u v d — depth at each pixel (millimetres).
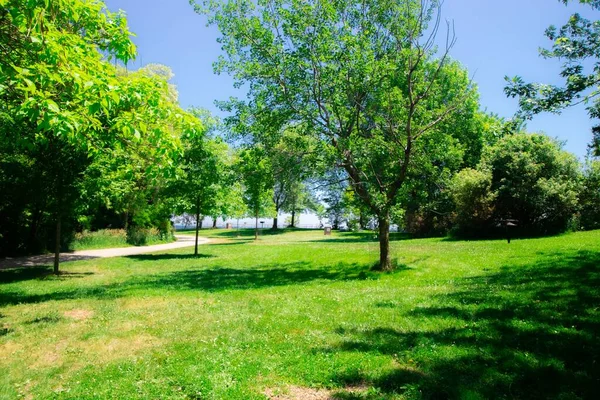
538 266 14578
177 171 8586
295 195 71938
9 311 11656
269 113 18500
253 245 38969
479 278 13797
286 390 6008
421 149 18484
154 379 6520
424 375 6227
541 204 28797
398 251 24281
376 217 17688
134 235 41219
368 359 6957
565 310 8836
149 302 12625
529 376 5922
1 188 19828
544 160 30641
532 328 7863
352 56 16609
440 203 38750
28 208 27750
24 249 29578
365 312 10203
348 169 17828
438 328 8422
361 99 18016
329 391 5965
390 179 19203
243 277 18141
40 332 9375
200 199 29297
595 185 30141
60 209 19562
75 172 19094
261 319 10031
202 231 77562
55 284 16891
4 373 6977
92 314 11211
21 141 9445
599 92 10812
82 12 7984
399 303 10922
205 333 9047
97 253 31984
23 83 6766
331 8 16125
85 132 7863
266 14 17484
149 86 7746
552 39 11859
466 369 6320
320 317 9984
